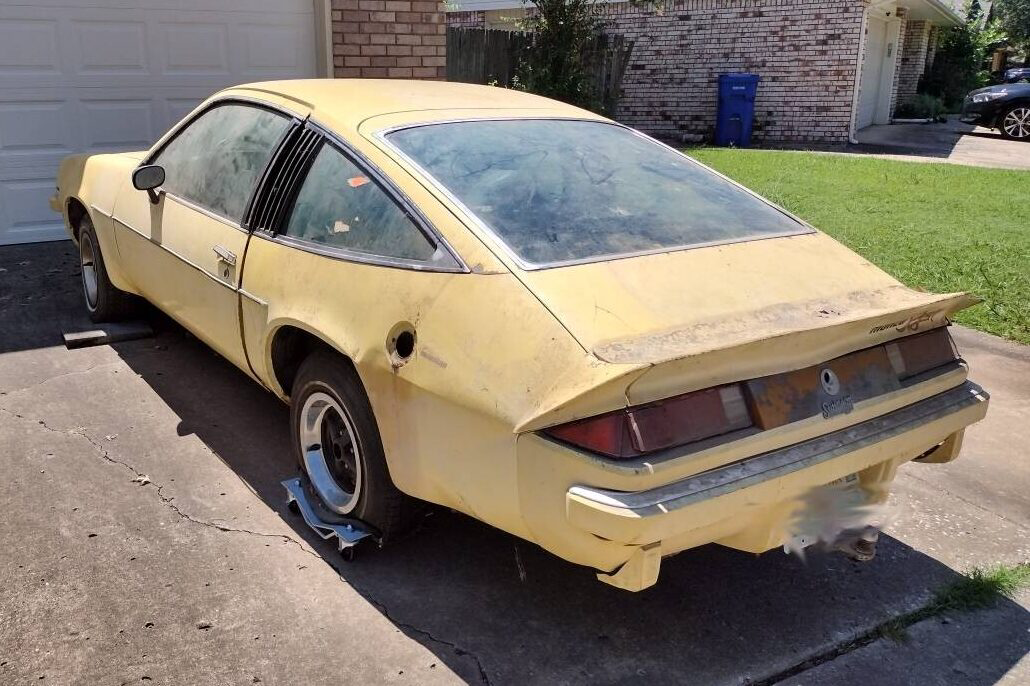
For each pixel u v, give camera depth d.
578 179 3.30
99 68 7.52
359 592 3.08
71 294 6.18
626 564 2.46
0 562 3.13
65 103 7.45
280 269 3.39
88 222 5.39
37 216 7.54
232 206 3.86
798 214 9.61
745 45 18.16
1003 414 4.84
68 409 4.41
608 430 2.30
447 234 2.87
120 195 4.84
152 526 3.41
